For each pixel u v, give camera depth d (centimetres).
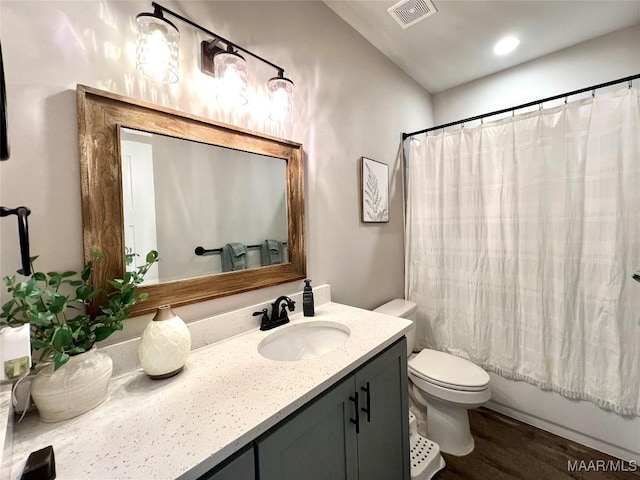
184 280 102
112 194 85
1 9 70
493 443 168
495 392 193
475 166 191
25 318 68
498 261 184
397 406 116
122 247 87
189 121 101
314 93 152
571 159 160
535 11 165
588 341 159
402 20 171
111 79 86
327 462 83
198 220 107
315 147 153
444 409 163
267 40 130
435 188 208
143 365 80
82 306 81
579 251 160
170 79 92
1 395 59
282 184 135
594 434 160
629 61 180
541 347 172
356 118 180
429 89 256
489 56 208
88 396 69
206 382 81
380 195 199
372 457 102
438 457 150
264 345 113
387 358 110
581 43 194
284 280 134
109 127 84
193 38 105
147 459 54
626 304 148
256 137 123
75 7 80
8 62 71
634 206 145
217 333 109
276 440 68
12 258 72
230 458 60
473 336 195
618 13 167
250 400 72
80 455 56
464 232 197
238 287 117
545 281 170
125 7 89
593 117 153
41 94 75
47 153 76
